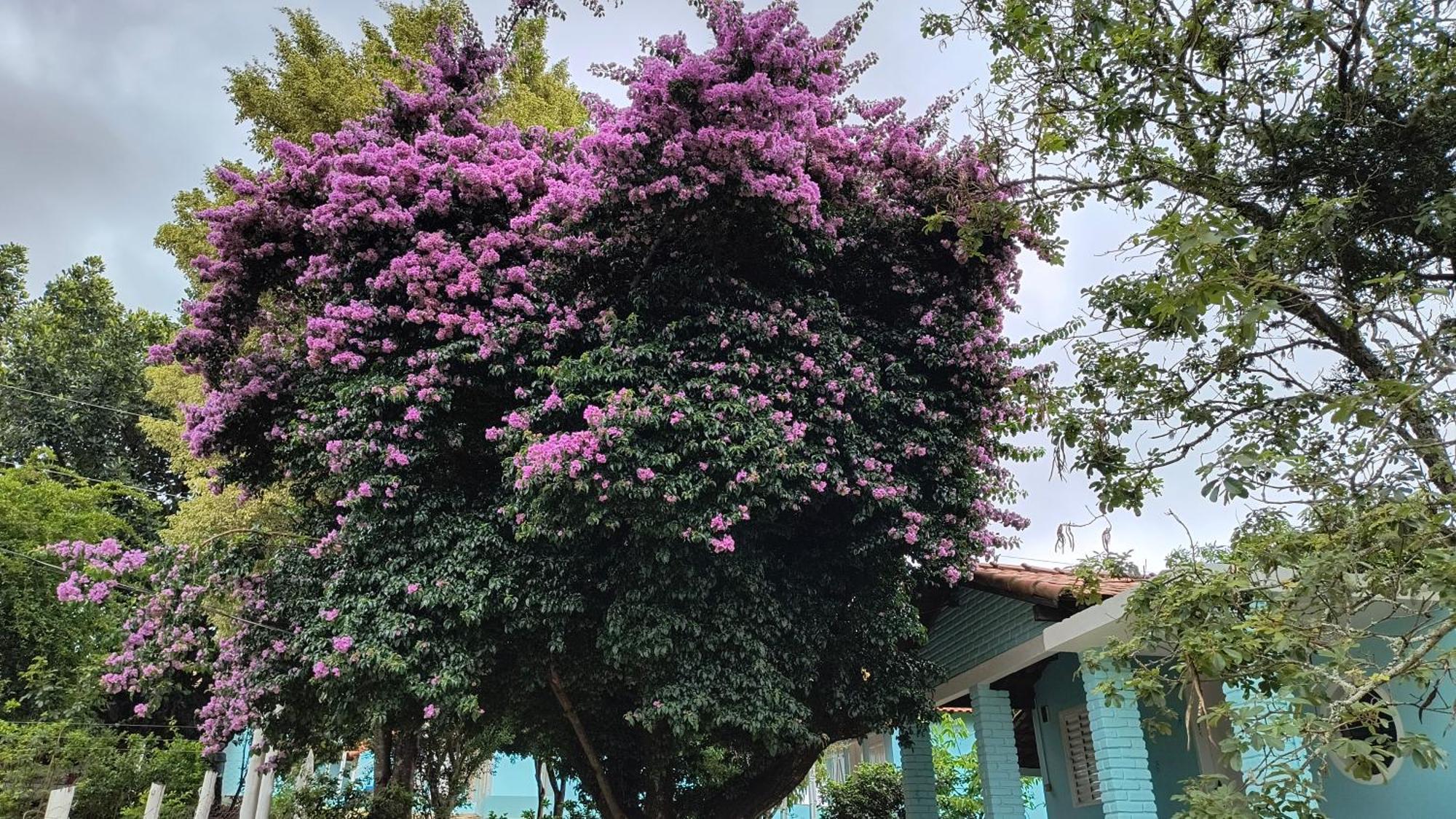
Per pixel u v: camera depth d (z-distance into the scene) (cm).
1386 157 525
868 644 864
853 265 889
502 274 818
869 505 782
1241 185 552
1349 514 372
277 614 805
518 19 977
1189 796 355
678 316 794
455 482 820
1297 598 378
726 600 766
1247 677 412
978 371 855
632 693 858
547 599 750
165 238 1402
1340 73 535
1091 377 563
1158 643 420
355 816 1203
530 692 814
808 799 1928
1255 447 399
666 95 736
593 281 827
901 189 876
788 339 797
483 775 1912
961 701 1188
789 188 752
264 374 880
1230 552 416
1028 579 833
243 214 871
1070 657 1044
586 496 695
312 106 1388
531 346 798
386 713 724
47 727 1169
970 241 659
